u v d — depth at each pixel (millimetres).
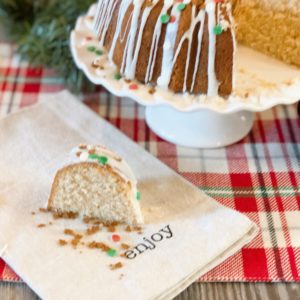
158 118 762
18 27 914
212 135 739
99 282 568
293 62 733
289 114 793
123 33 682
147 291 560
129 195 614
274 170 709
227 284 591
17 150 710
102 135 733
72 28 822
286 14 721
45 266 582
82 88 821
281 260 604
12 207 639
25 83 844
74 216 634
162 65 668
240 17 748
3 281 591
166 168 685
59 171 619
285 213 654
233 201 670
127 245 602
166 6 658
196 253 591
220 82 663
